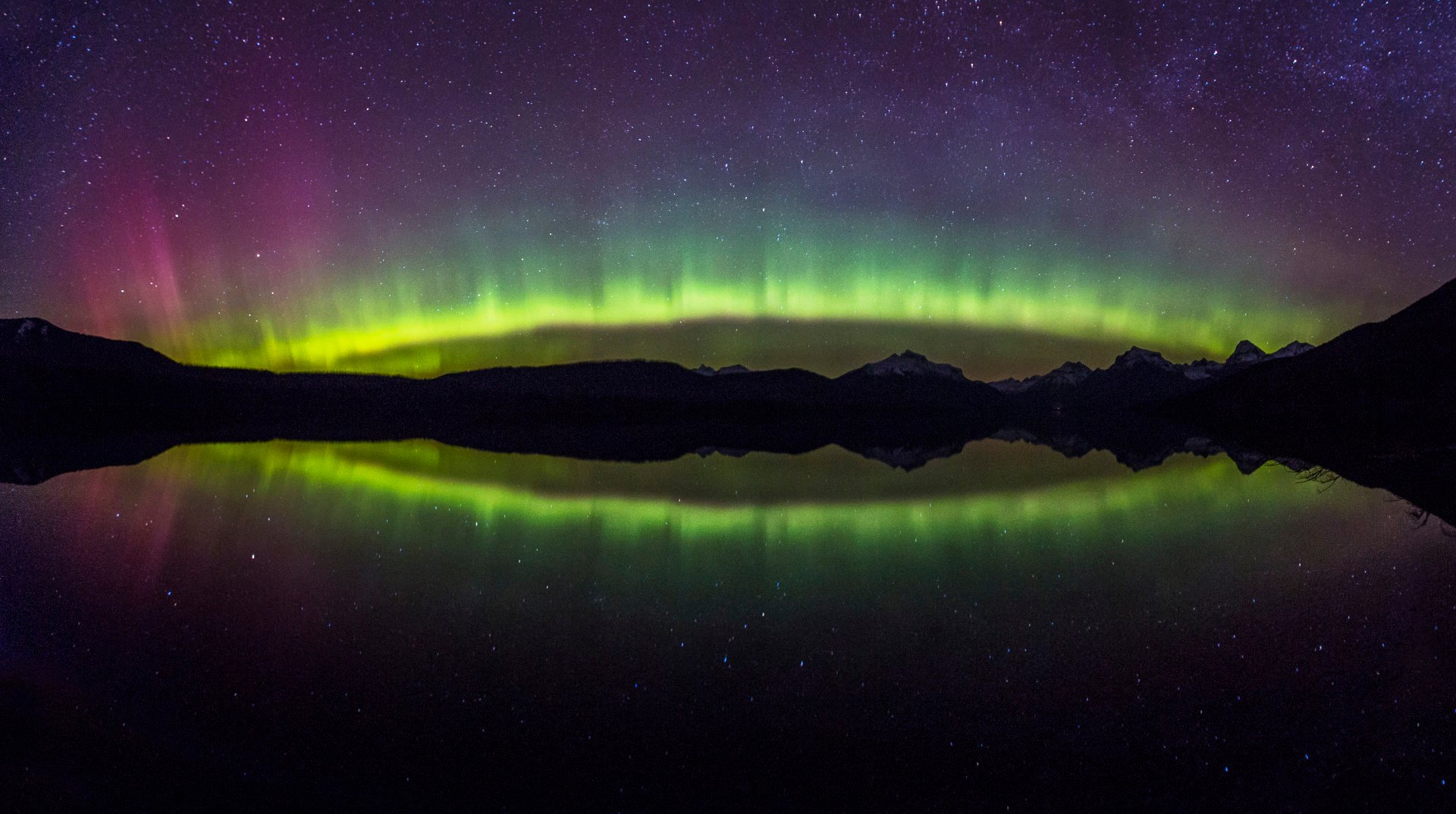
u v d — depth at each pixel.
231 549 9.98
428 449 31.34
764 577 8.81
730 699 5.28
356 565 9.18
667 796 3.97
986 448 35.84
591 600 7.76
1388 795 3.97
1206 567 9.00
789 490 17.73
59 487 16.00
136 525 11.55
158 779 3.97
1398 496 14.42
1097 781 4.19
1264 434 38.22
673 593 8.05
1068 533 11.54
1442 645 6.11
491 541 10.88
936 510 14.15
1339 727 4.77
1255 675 5.62
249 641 6.29
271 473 19.89
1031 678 5.67
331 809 3.76
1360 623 6.73
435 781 4.07
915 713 5.06
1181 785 4.14
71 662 5.63
